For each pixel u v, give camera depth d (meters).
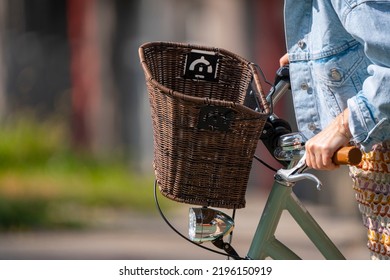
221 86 6.36
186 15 27.36
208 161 5.71
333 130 5.58
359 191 6.13
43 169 24.58
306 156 5.68
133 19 28.30
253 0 25.97
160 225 20.08
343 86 5.81
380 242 6.02
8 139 25.42
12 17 29.22
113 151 26.59
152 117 5.91
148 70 5.80
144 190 23.06
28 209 20.12
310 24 5.96
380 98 5.41
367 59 5.75
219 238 5.88
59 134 26.56
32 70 28.78
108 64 28.47
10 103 28.45
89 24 28.77
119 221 20.45
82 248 17.22
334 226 19.41
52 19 29.30
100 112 28.45
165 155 5.79
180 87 6.33
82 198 21.69
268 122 6.14
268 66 25.72
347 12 5.54
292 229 19.05
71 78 28.81
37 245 17.72
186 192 5.78
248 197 24.20
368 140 5.55
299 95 6.04
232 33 26.36
